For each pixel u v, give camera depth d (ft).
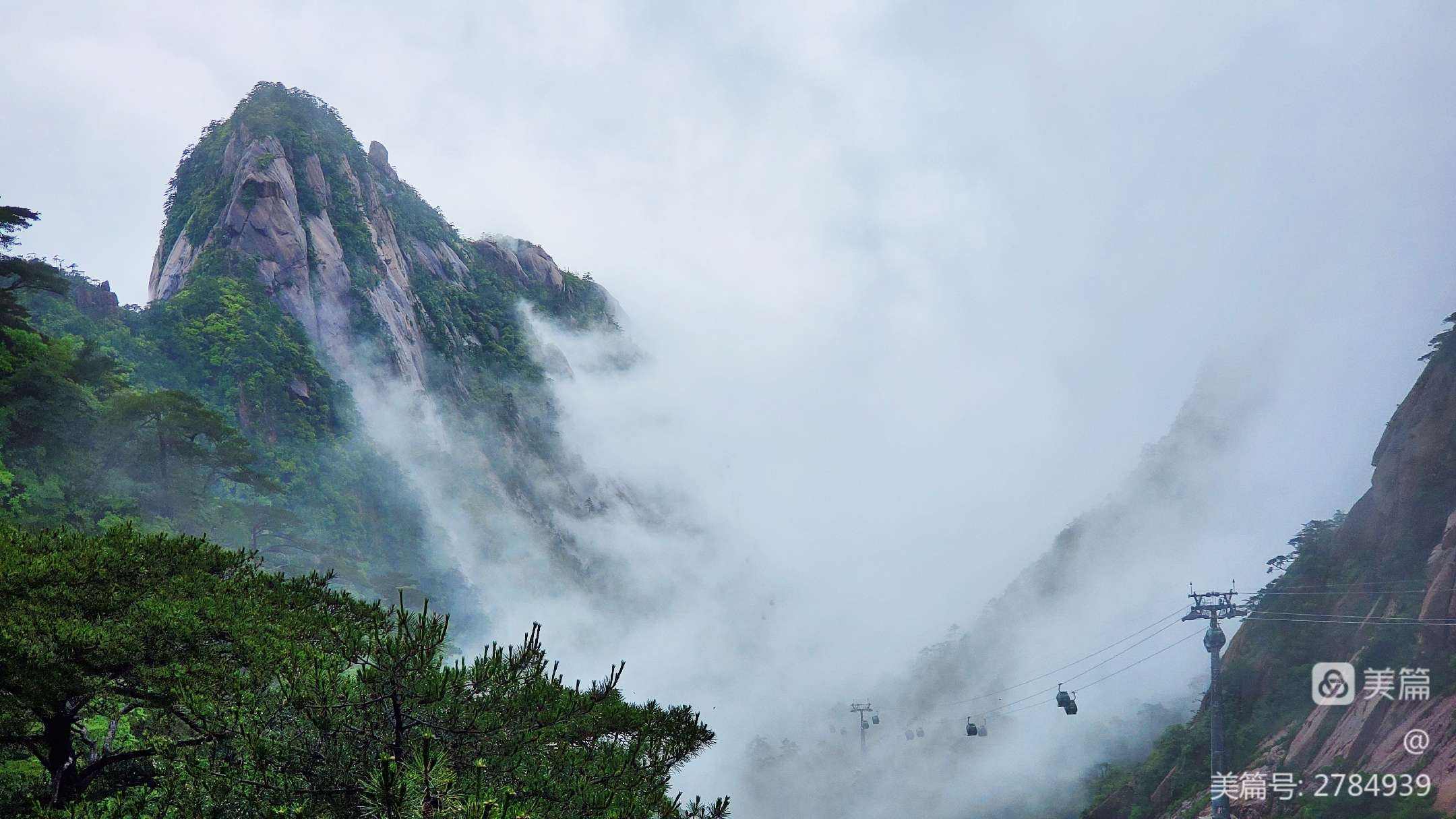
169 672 49.37
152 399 210.38
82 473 196.95
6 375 194.18
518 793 48.70
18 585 51.08
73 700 54.13
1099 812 264.72
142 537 62.75
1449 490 235.61
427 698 46.16
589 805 50.52
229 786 45.70
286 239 619.67
